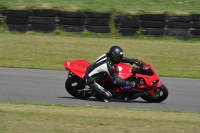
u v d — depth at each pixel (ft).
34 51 153.99
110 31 186.50
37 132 66.03
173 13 191.01
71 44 168.25
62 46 164.04
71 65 99.35
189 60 151.94
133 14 190.80
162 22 184.24
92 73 95.71
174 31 185.16
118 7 196.75
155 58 152.56
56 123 70.59
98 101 99.35
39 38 175.83
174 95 108.58
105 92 96.17
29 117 73.77
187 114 85.71
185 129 70.23
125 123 72.18
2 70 127.44
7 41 167.22
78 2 200.95
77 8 192.03
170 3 208.23
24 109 81.61
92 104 95.35
